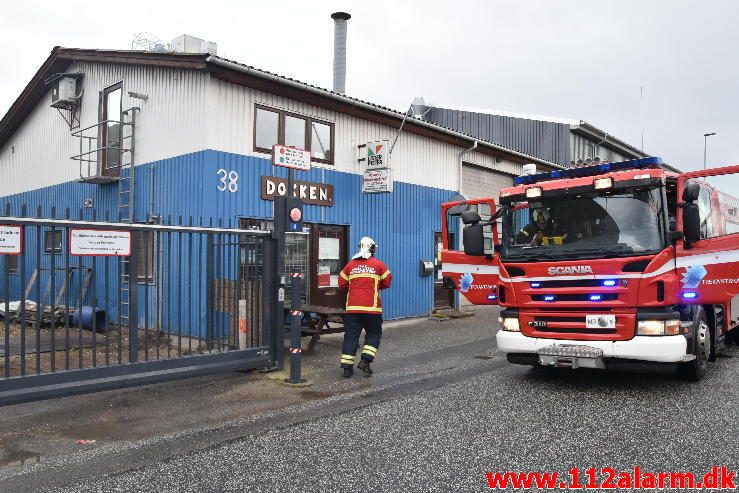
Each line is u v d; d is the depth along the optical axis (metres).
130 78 11.92
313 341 9.36
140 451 4.74
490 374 7.70
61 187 14.20
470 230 8.01
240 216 10.52
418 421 5.51
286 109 11.38
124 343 9.50
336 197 12.25
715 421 5.32
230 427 5.39
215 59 9.76
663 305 6.25
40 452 4.74
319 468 4.32
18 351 8.77
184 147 10.56
